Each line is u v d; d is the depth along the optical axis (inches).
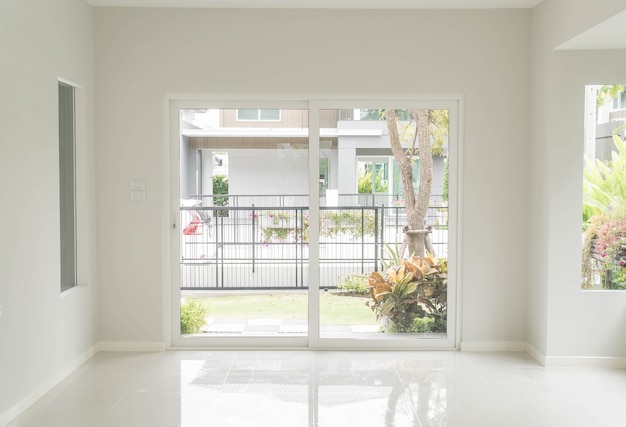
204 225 216.5
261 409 157.5
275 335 216.7
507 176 211.2
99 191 209.5
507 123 210.2
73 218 201.8
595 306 194.2
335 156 213.9
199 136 214.4
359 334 215.8
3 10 145.0
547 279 194.9
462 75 209.2
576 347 195.5
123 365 195.3
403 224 216.2
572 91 190.9
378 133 213.6
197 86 208.5
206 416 152.7
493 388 174.9
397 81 208.7
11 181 149.1
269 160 215.9
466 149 210.5
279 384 177.5
